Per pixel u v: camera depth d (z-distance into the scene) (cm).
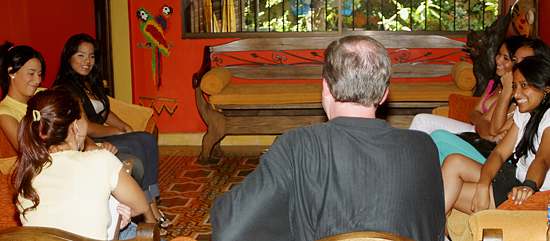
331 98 156
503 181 270
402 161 141
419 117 393
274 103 526
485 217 180
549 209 177
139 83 614
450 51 600
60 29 516
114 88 609
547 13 520
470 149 304
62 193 177
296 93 524
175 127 619
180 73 610
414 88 534
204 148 539
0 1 414
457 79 520
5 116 303
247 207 135
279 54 608
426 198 143
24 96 319
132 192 195
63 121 180
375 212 138
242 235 133
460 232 255
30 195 177
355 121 146
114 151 320
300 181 142
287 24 623
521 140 267
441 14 616
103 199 183
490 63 481
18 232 136
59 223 175
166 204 410
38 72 318
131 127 420
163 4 600
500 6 601
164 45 607
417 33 606
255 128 539
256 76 609
